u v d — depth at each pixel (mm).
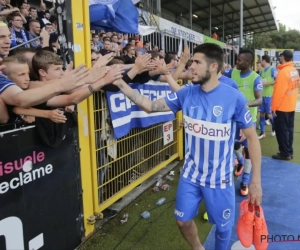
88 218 2693
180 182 2139
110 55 1895
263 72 6953
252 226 2076
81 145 2557
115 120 2975
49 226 2098
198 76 1913
